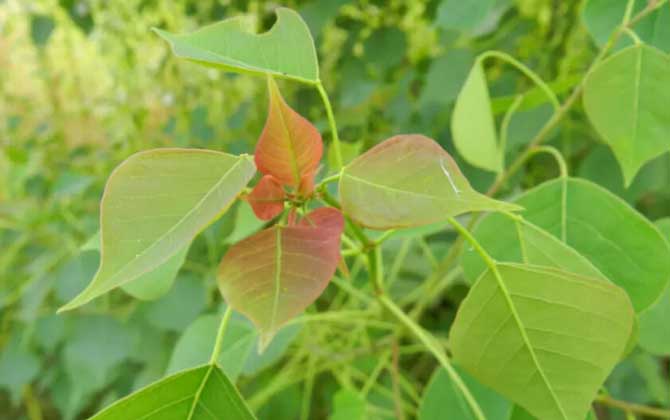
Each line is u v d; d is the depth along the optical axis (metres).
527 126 0.46
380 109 0.68
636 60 0.29
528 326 0.26
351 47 0.66
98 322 0.60
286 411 0.54
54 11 0.85
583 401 0.26
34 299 0.61
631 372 0.53
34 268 0.66
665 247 0.29
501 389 0.26
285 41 0.27
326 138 0.64
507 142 0.46
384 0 0.66
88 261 0.59
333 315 0.38
